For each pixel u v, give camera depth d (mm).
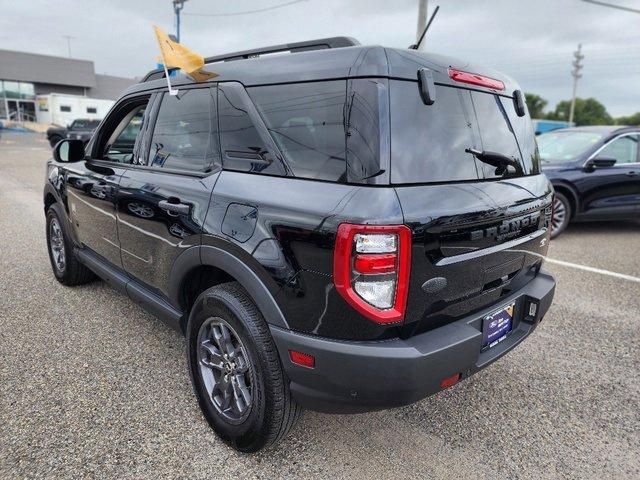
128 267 3057
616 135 6703
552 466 2258
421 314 1864
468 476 2174
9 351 3098
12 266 4773
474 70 2316
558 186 6496
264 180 2064
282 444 2338
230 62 2465
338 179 1825
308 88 2014
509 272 2314
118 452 2230
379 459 2262
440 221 1812
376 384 1789
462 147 2092
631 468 2262
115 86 52344
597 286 4727
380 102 1805
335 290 1754
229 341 2246
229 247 2096
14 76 44250
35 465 2123
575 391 2887
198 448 2285
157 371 2918
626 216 6777
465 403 2740
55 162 4074
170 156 2670
